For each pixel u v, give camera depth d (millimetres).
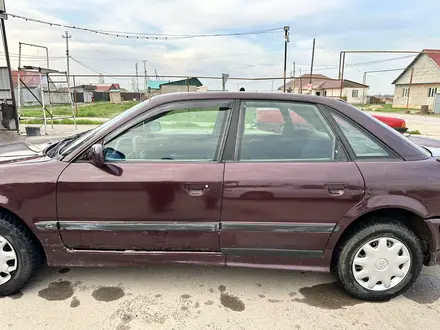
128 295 2453
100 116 19984
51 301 2363
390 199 2232
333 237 2311
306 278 2746
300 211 2260
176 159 2367
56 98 21859
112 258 2402
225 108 2414
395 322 2211
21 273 2371
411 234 2318
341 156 2320
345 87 51469
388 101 54500
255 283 2654
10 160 2461
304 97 2455
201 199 2258
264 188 2236
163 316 2232
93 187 2252
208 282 2650
